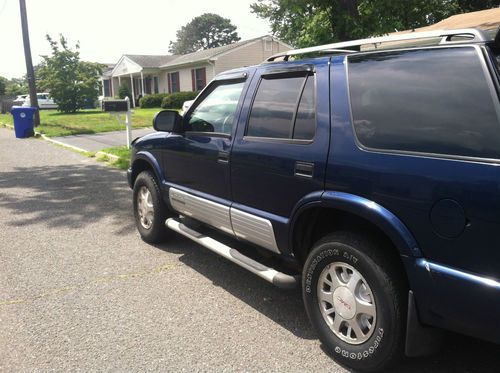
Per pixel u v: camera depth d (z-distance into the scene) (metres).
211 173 4.25
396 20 8.73
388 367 2.94
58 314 3.93
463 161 2.46
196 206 4.51
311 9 8.31
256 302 4.12
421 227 2.60
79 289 4.41
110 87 46.97
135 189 5.69
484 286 2.35
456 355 3.21
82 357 3.31
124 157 11.48
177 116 4.68
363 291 2.97
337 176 3.02
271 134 3.62
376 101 2.95
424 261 2.60
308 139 3.29
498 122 2.38
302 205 3.25
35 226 6.39
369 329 2.95
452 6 22.64
